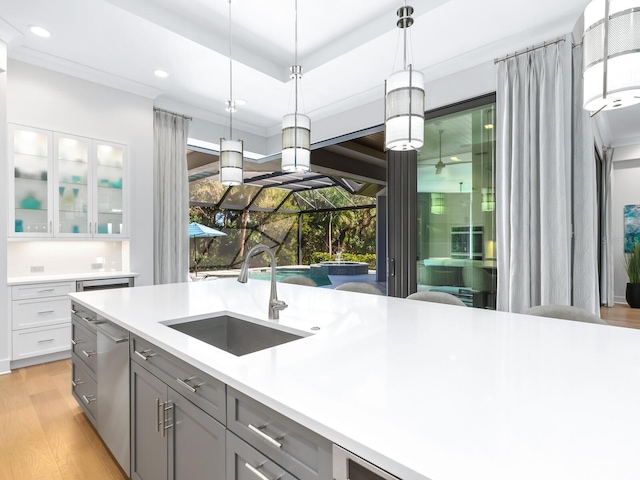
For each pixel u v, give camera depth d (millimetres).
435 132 3746
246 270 1715
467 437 687
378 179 7859
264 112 4871
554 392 884
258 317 1735
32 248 3574
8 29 2885
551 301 2848
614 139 6262
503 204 3113
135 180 4074
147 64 3510
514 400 842
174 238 4566
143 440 1552
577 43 2848
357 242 11617
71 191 3594
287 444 865
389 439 680
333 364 1085
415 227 3887
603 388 908
